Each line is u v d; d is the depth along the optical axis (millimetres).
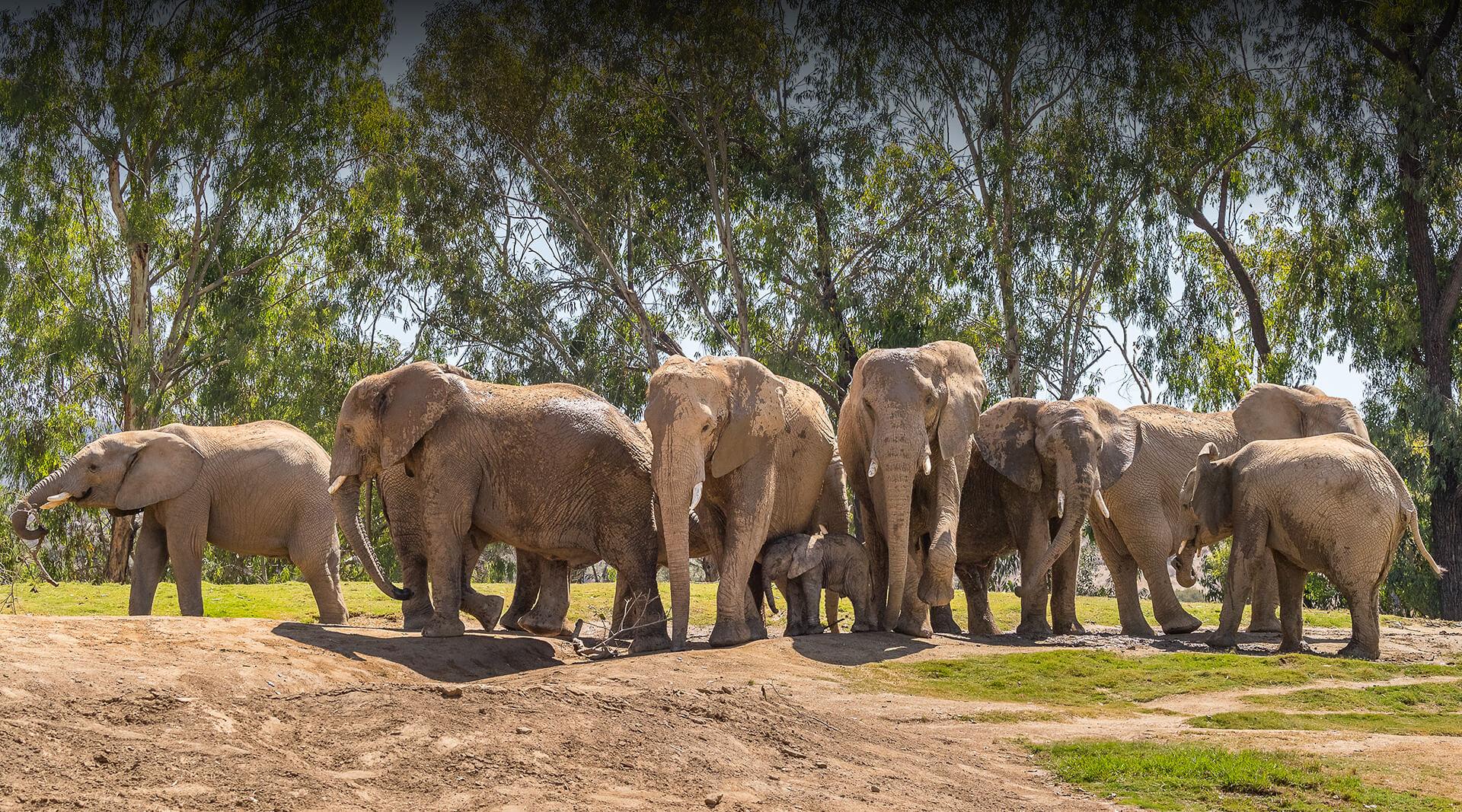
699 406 12453
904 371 13727
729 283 36531
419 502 13719
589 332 36406
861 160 34812
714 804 6711
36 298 34625
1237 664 12461
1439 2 33844
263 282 36750
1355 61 34531
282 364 34875
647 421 12602
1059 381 34906
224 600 18984
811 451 14164
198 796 6070
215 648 10039
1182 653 12953
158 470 14250
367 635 11852
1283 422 17344
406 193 34812
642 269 36375
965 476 14227
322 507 14969
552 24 34594
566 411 12930
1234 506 14086
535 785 6590
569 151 36125
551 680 10617
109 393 35375
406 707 7453
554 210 35750
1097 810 7453
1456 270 34406
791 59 35594
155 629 10438
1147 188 33062
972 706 10734
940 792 7574
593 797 6551
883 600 14500
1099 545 17078
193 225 37594
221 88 34688
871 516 14547
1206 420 17359
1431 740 9336
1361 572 13375
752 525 13008
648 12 33969
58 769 6195
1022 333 34844
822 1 34594
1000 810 7316
